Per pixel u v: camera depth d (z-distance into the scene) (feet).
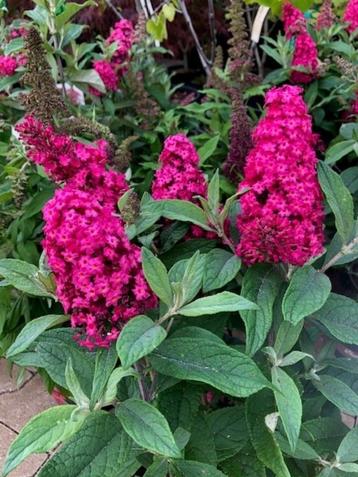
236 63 2.00
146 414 0.92
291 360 1.07
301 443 1.09
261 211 1.06
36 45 1.29
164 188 1.24
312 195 1.05
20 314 1.66
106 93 2.10
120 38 2.22
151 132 2.07
